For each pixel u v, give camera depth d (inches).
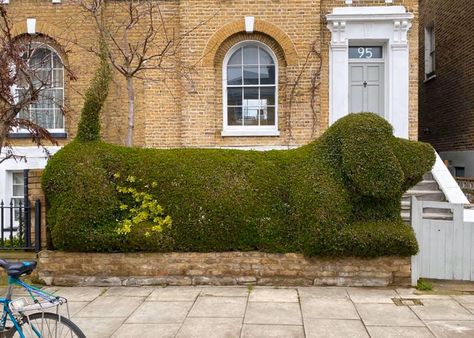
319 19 467.2
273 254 288.5
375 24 473.4
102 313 243.1
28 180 311.3
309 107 468.1
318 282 286.2
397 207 294.8
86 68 473.4
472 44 543.2
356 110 496.7
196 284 290.8
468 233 283.7
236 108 489.1
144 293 276.7
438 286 285.3
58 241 291.0
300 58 468.4
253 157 309.9
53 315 167.5
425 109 705.0
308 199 285.0
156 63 471.8
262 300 261.0
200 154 311.4
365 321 228.2
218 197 293.1
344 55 473.7
